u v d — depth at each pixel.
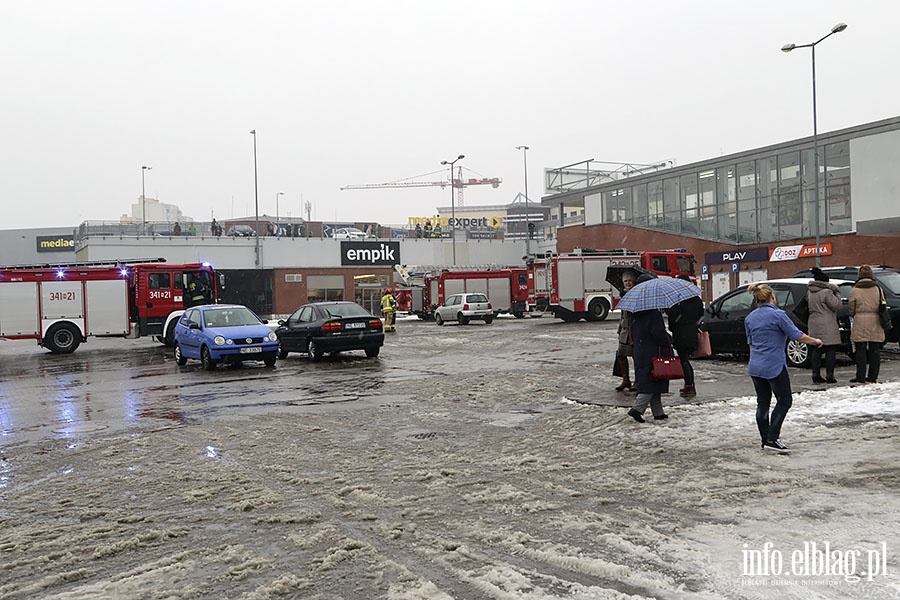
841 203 37.78
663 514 5.42
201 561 4.80
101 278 25.38
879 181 36.00
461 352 20.45
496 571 4.43
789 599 3.89
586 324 32.16
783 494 5.78
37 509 6.21
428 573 4.45
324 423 9.91
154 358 22.12
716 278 43.66
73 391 14.51
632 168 59.97
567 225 57.44
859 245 36.78
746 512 5.38
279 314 52.09
